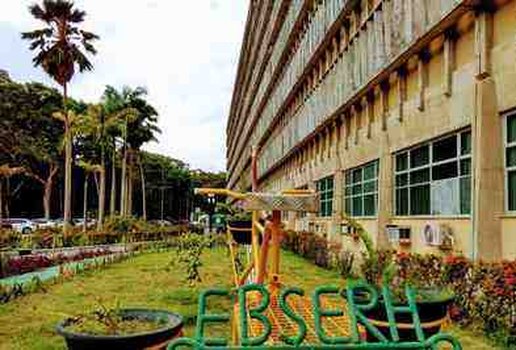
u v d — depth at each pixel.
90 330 3.77
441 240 11.45
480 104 9.83
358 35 17.47
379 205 15.43
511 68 9.30
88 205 83.56
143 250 29.33
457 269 9.19
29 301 11.54
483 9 9.98
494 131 9.72
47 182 66.06
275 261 5.13
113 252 27.05
